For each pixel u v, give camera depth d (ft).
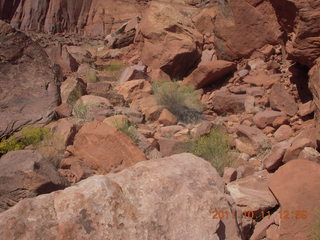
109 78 40.32
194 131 25.50
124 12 92.02
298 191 13.98
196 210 11.91
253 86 32.55
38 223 10.50
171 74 40.06
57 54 42.19
